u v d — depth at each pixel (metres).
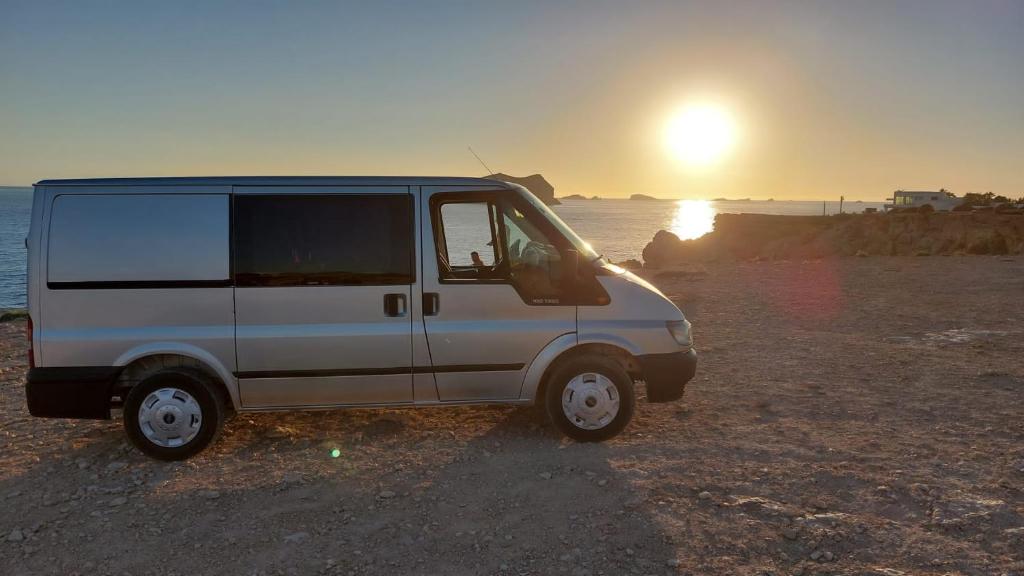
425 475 5.07
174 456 5.43
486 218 5.84
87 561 3.92
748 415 6.50
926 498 4.52
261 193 5.51
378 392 5.66
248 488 4.89
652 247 52.91
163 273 5.42
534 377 5.70
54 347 5.36
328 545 4.05
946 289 16.09
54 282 5.36
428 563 3.84
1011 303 13.70
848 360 8.87
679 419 6.39
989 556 3.76
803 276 19.95
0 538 4.20
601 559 3.84
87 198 5.41
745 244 55.38
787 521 4.21
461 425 6.21
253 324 5.48
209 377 5.56
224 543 4.10
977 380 7.72
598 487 4.79
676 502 4.52
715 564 3.75
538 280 5.71
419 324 5.59
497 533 4.16
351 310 5.55
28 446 5.87
